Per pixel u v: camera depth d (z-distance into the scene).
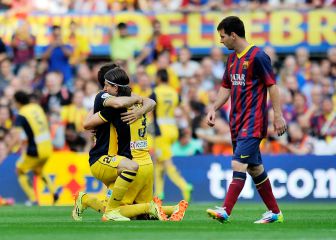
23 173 54.19
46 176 54.41
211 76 63.59
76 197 32.28
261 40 65.19
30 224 29.16
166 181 54.56
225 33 28.58
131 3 67.00
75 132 61.25
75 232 24.55
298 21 64.94
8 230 25.70
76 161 54.72
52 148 56.25
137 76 61.47
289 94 62.44
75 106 61.50
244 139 28.30
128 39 65.06
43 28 66.19
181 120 60.75
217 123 60.75
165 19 65.38
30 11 66.56
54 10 68.56
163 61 62.12
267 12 65.06
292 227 26.83
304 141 61.06
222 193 54.47
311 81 63.50
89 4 67.81
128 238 22.14
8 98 62.59
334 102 62.56
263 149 60.38
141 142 31.38
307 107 62.28
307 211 40.69
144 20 65.25
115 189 30.33
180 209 31.23
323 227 26.92
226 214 27.88
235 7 65.31
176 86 61.41
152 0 67.69
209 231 24.84
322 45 64.75
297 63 64.12
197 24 65.25
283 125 28.38
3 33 66.06
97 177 31.48
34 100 54.19
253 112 28.31
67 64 65.31
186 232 24.41
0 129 60.16
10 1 67.31
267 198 29.45
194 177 54.59
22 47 65.75
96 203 32.09
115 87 30.92
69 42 65.38
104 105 30.58
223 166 54.47
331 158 53.88
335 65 64.19
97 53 65.56
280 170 53.84
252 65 28.22
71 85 64.56
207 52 65.25
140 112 30.89
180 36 65.31
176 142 60.53
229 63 29.05
